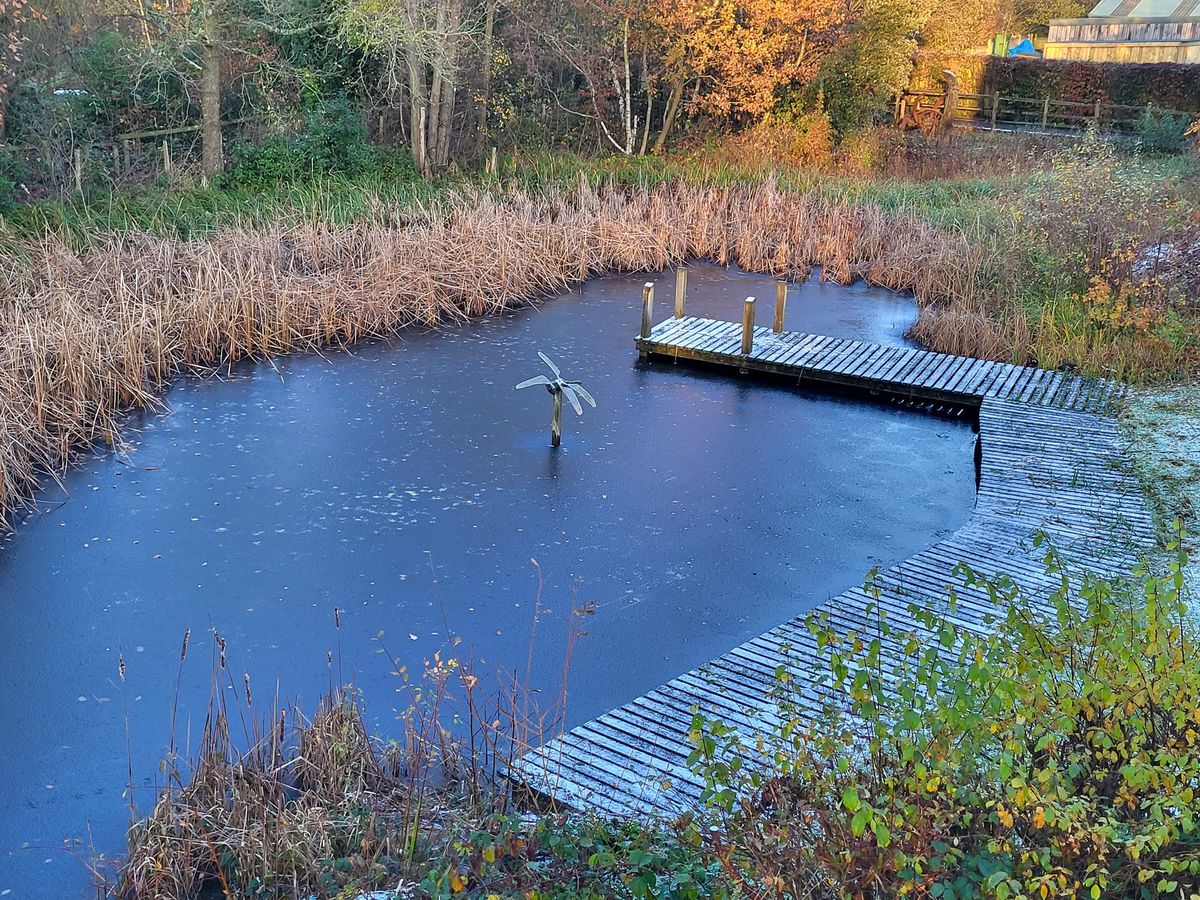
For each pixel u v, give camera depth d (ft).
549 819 17.02
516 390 44.62
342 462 37.06
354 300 50.34
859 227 67.67
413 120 74.33
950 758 12.95
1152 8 112.78
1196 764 12.52
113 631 27.09
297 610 28.19
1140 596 25.21
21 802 21.43
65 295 42.70
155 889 18.07
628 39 85.51
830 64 88.38
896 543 32.58
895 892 12.43
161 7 65.36
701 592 29.53
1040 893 11.98
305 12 73.26
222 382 44.21
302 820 18.97
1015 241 57.11
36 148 60.75
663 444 39.47
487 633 27.40
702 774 14.85
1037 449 36.91
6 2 56.95
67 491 34.30
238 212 57.21
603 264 64.64
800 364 45.91
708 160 82.33
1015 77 103.09
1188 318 46.96
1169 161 77.82
